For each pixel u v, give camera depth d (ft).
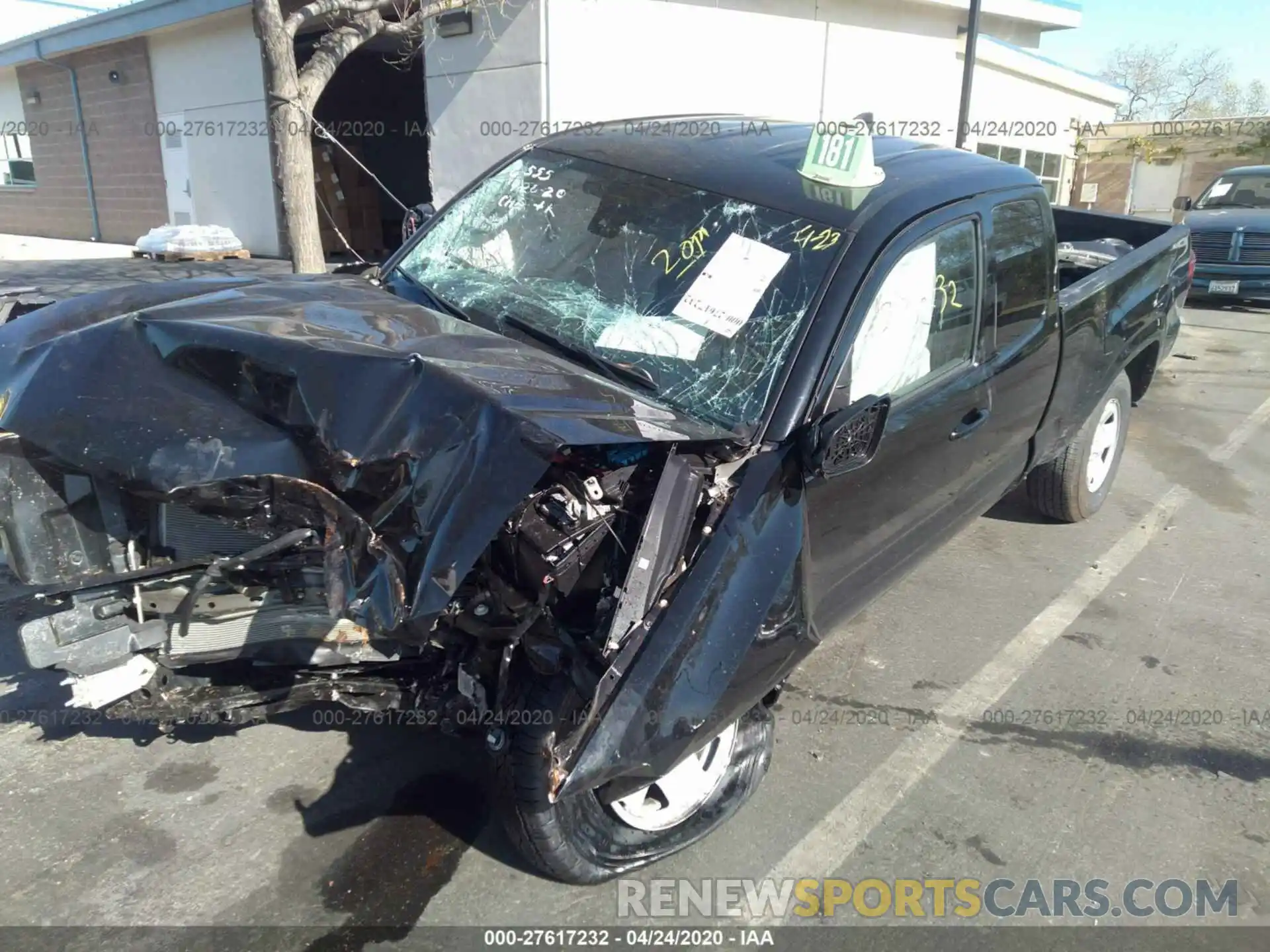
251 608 8.48
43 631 8.04
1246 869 9.67
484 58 30.63
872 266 9.65
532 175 12.36
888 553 10.96
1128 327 15.92
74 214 55.16
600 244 10.95
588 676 7.66
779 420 8.87
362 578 7.05
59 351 8.68
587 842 8.63
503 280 11.19
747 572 8.25
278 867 9.12
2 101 58.90
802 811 10.25
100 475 7.75
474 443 7.13
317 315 9.27
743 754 10.01
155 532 8.62
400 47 37.83
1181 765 11.19
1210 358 31.22
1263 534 17.69
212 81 42.09
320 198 42.83
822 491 9.06
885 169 11.46
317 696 8.46
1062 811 10.39
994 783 10.78
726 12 34.17
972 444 11.71
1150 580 15.72
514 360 8.72
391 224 46.29
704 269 10.18
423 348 8.56
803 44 37.50
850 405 8.94
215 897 8.75
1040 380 13.17
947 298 10.87
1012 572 15.88
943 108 46.39
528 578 7.73
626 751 7.48
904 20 43.55
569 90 29.84
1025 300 12.51
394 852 9.37
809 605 9.07
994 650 13.48
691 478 8.02
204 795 10.01
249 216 42.39
